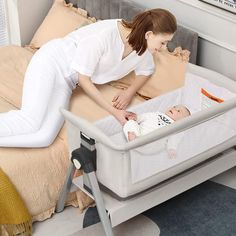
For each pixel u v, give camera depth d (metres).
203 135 2.20
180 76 2.58
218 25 2.59
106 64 2.55
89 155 2.05
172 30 2.35
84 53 2.46
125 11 2.87
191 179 2.29
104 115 2.51
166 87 2.60
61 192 2.38
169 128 1.96
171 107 2.55
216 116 2.15
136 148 1.99
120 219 2.12
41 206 2.38
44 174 2.34
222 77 2.45
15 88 2.75
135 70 2.63
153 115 2.36
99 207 2.09
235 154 2.42
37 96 2.44
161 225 2.39
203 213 2.46
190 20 2.73
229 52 2.60
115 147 1.88
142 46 2.42
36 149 2.36
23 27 3.31
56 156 2.37
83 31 2.58
